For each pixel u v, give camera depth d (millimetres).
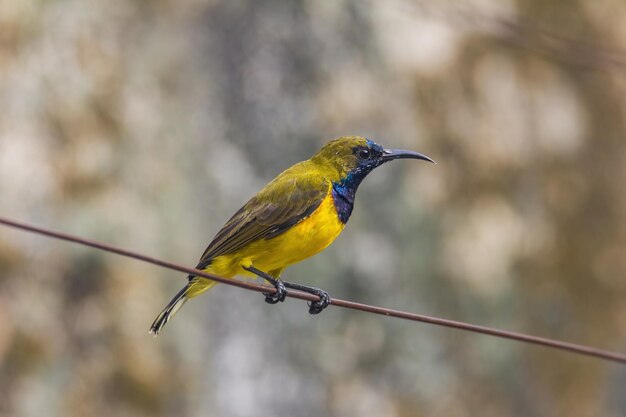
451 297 16953
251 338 17438
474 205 16172
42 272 14680
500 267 16297
